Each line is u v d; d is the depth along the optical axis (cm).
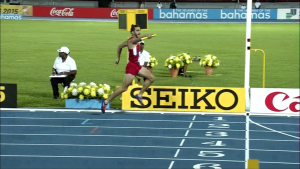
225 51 3850
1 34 5000
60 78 1948
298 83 2512
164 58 3459
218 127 1520
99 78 2591
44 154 1225
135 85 1761
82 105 1795
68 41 4484
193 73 2761
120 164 1142
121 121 1596
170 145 1311
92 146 1301
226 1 7569
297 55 3647
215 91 1731
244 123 1579
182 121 1600
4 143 1327
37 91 2172
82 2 7625
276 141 1360
